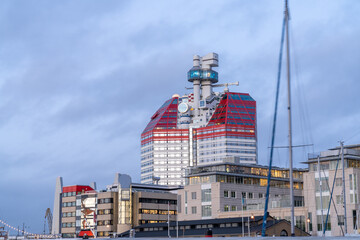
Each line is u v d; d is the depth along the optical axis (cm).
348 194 18112
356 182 17962
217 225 19312
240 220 18500
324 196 18662
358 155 18900
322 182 18788
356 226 17638
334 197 18375
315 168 19112
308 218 18712
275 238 7162
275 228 17662
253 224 18238
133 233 19975
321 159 18912
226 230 18575
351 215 17888
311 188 19025
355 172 18062
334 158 18525
